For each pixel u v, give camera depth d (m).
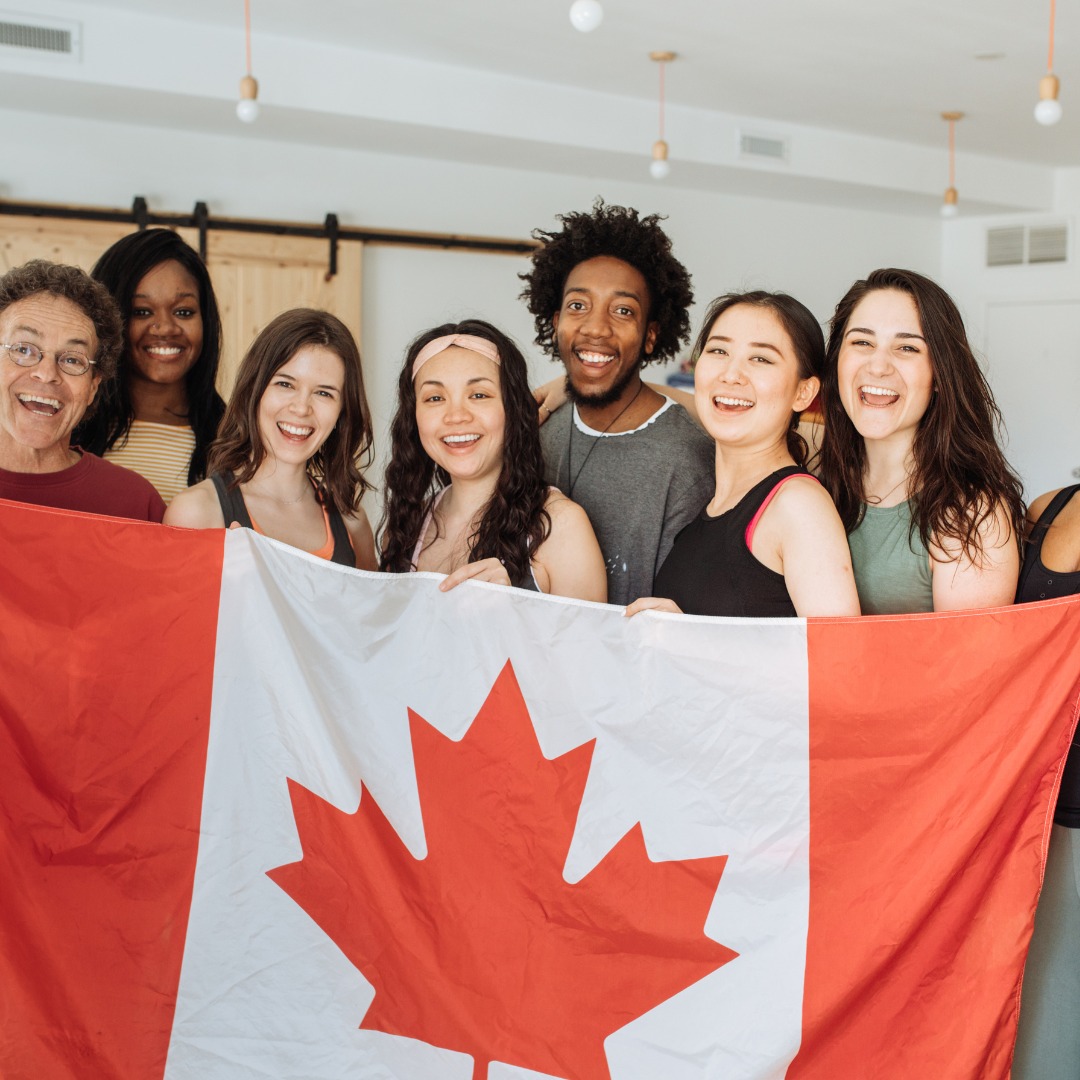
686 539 1.96
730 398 1.89
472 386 2.00
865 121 6.18
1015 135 6.48
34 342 1.88
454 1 4.37
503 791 1.75
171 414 2.73
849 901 1.64
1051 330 7.52
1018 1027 1.79
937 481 1.79
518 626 1.79
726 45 4.86
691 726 1.72
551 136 5.52
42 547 1.75
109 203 5.24
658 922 1.69
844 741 1.67
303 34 4.80
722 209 6.87
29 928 1.68
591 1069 1.65
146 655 1.76
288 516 2.07
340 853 1.72
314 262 5.63
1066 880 1.78
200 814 1.75
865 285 1.89
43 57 4.42
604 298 2.39
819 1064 1.63
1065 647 1.61
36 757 1.73
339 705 1.78
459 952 1.69
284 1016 1.70
